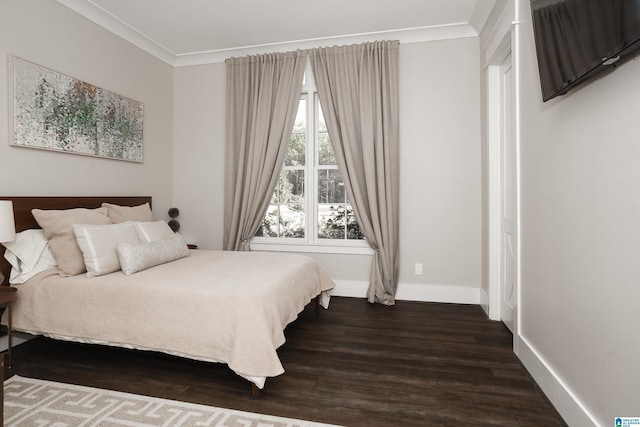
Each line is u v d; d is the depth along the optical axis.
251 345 1.73
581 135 1.47
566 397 1.56
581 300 1.47
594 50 1.21
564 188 1.62
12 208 2.12
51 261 2.36
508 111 2.72
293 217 3.92
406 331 2.71
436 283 3.48
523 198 2.14
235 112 3.87
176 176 4.15
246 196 3.78
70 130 2.77
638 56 1.11
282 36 3.54
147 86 3.70
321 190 3.83
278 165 3.71
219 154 4.02
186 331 1.85
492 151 2.94
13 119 2.35
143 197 3.57
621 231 1.21
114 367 2.10
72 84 2.78
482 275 3.31
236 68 3.85
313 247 3.77
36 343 2.47
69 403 1.71
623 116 1.19
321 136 3.81
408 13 3.10
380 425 1.55
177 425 1.54
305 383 1.92
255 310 1.80
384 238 3.41
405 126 3.50
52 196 2.66
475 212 3.36
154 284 2.04
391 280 3.43
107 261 2.29
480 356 2.26
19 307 2.18
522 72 2.12
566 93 1.59
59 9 2.70
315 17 3.17
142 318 1.95
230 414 1.62
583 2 1.27
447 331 2.70
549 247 1.78
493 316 2.96
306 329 2.75
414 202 3.49
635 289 1.13
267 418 1.59
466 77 3.36
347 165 3.54
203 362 2.18
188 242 4.13
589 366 1.41
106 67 3.15
